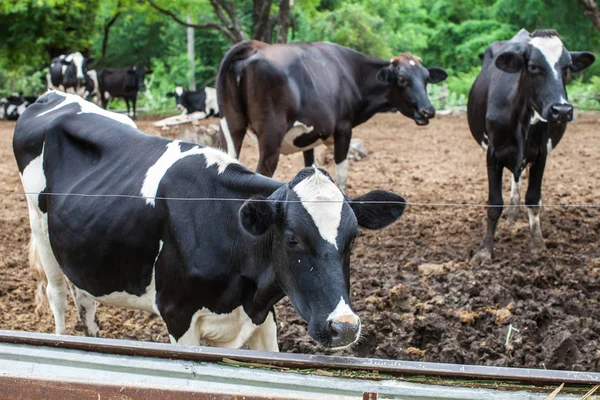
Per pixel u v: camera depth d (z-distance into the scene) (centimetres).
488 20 3622
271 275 401
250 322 428
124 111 2856
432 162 1357
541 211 945
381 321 585
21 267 775
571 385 289
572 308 621
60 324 545
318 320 360
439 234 859
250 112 826
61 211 479
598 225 870
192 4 1986
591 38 3186
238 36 1862
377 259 773
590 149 1466
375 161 1373
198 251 415
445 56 3672
